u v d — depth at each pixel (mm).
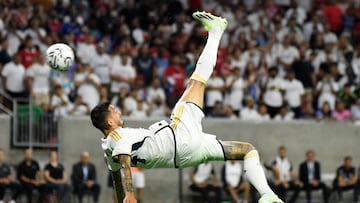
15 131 65812
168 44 77125
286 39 77812
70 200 61469
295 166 72250
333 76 76250
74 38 72688
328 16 85125
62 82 68562
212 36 28906
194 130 28016
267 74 74625
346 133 73375
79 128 67750
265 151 71688
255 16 82750
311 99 74750
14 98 67250
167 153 27891
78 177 62250
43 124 66750
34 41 72000
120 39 76250
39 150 66438
